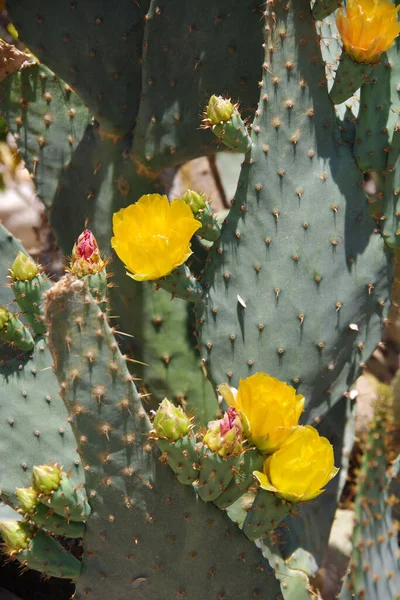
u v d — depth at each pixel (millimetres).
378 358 3057
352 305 2580
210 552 2449
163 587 2469
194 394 2682
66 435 2559
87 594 2482
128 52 2645
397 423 2891
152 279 2506
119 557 2459
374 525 2666
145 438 2414
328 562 2795
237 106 2592
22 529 2451
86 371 2395
